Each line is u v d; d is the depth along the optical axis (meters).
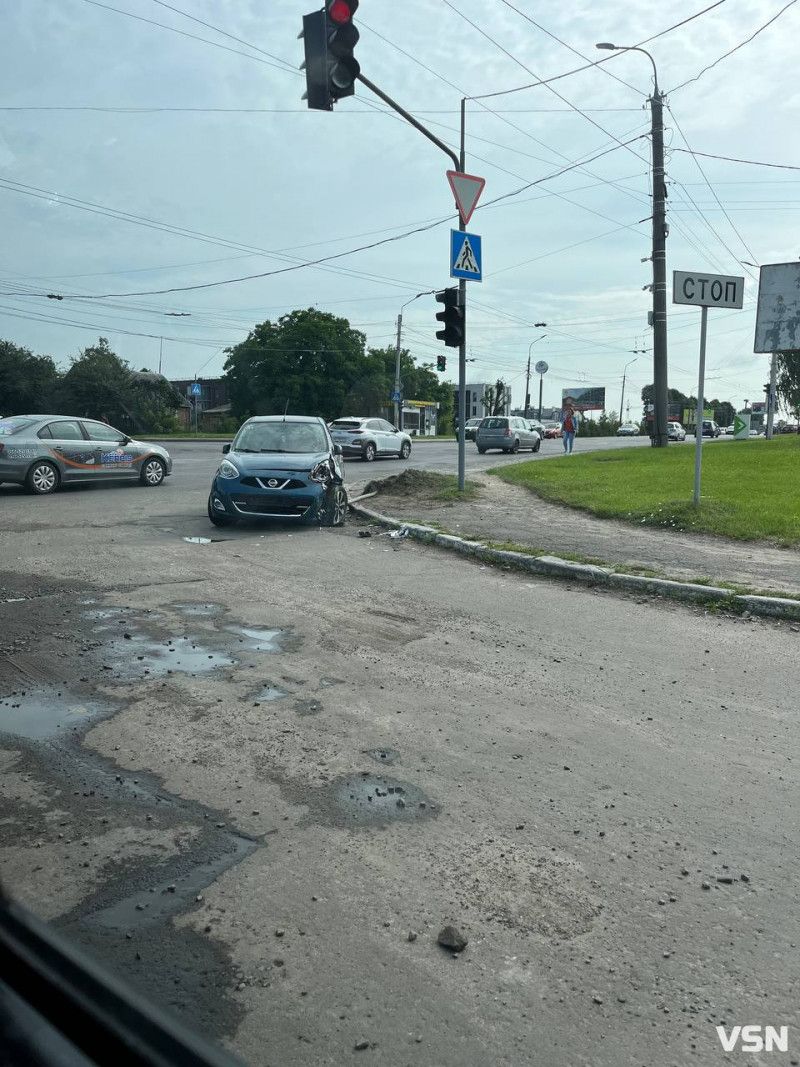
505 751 4.29
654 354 32.53
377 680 5.36
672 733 4.58
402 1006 2.38
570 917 2.85
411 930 2.75
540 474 20.42
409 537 11.45
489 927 2.78
